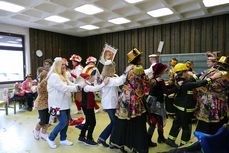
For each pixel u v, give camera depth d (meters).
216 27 5.68
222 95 2.17
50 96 2.77
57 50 7.84
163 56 6.23
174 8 5.03
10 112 5.26
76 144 3.01
